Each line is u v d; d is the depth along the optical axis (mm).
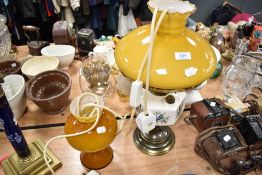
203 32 1022
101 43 985
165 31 455
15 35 1774
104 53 852
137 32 509
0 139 644
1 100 435
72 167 575
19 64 807
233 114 644
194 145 631
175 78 433
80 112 495
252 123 554
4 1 1600
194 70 442
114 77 850
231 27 1050
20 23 1786
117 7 1882
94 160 569
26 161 552
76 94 790
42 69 804
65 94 660
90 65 816
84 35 919
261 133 532
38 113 723
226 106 652
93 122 485
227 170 557
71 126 494
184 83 437
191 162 590
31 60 801
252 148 560
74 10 1737
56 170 570
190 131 671
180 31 463
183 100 609
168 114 559
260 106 663
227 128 588
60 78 706
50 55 848
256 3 2141
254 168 563
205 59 465
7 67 787
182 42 461
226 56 965
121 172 565
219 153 548
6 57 861
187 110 728
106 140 496
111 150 605
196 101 700
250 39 950
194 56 454
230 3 2117
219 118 625
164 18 424
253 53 841
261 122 559
